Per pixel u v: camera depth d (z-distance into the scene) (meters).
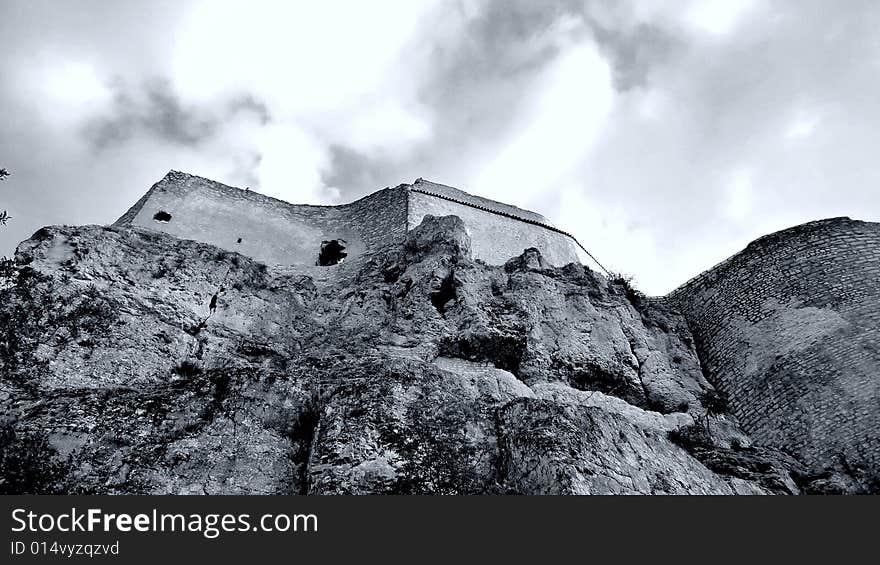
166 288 13.36
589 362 14.37
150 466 8.41
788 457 12.79
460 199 21.11
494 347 13.52
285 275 16.39
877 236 15.84
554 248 21.17
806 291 15.47
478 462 9.21
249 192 19.80
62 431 8.49
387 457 8.80
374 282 15.83
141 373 11.11
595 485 8.52
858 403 12.70
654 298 18.55
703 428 13.38
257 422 9.45
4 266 11.27
